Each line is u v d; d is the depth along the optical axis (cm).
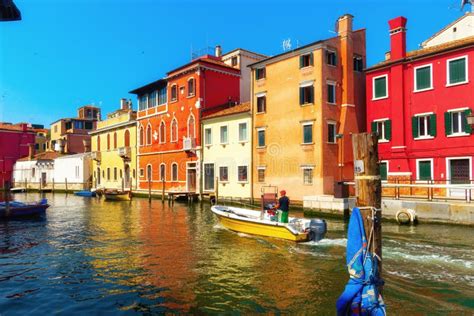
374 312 526
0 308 826
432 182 2159
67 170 5494
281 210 1473
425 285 896
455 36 2822
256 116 2953
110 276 1041
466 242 1355
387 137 2422
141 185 4209
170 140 3759
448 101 2134
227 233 1638
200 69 3406
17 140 6425
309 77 2589
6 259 1251
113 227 1920
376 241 543
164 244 1451
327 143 2527
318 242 1373
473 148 2019
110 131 4847
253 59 3788
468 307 775
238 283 952
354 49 2719
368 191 546
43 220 2248
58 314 792
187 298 863
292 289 902
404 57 2364
